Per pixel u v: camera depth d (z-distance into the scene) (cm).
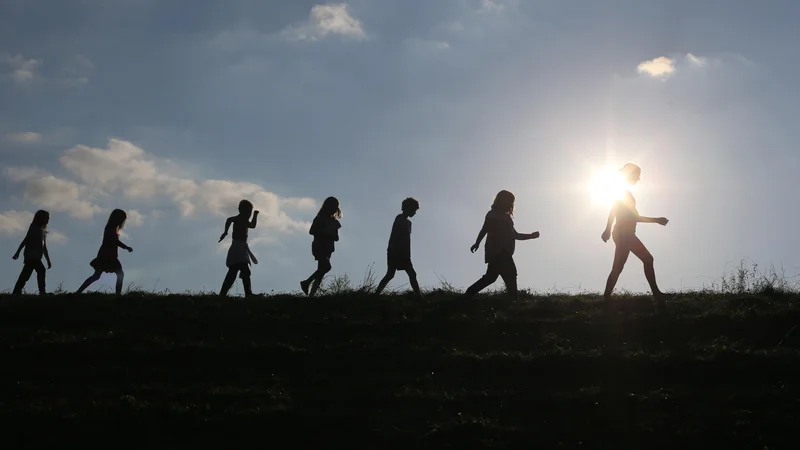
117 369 1521
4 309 1783
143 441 1282
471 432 1293
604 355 1526
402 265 1900
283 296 1930
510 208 1855
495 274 1825
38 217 2097
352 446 1270
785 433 1282
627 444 1266
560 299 1880
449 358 1549
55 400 1390
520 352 1573
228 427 1315
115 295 1912
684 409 1355
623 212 1759
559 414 1355
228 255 1969
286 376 1509
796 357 1509
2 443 1263
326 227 1969
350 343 1627
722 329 1666
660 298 1734
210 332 1703
